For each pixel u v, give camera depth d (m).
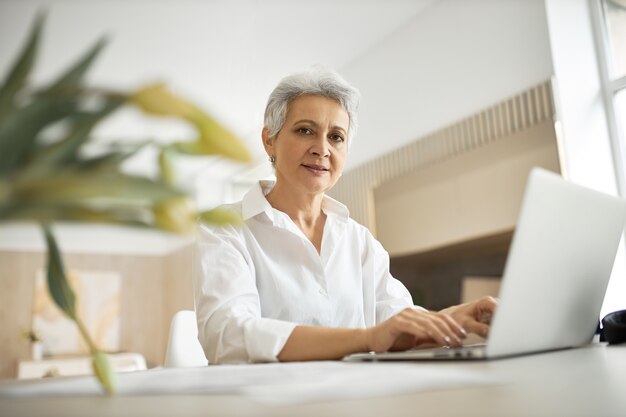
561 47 2.68
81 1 3.07
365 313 1.44
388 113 3.72
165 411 0.35
